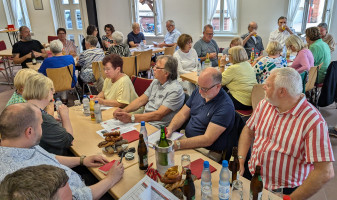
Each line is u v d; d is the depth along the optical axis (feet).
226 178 3.86
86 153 5.55
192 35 22.39
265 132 5.20
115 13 24.94
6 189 2.37
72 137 5.85
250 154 5.94
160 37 23.62
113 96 8.79
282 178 4.92
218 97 6.18
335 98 11.89
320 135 4.34
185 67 13.23
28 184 2.37
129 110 8.25
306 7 18.54
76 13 26.73
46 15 27.22
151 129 6.56
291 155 4.75
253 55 14.55
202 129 6.43
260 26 19.75
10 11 27.91
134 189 3.94
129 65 14.48
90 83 14.60
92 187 4.37
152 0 22.90
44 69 12.84
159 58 7.66
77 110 7.95
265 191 4.29
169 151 4.50
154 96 8.14
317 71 11.85
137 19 24.39
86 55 14.44
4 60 18.84
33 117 4.12
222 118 5.90
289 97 4.61
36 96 5.77
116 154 5.47
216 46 15.85
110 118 7.31
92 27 18.88
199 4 21.20
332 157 4.25
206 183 3.89
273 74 4.79
